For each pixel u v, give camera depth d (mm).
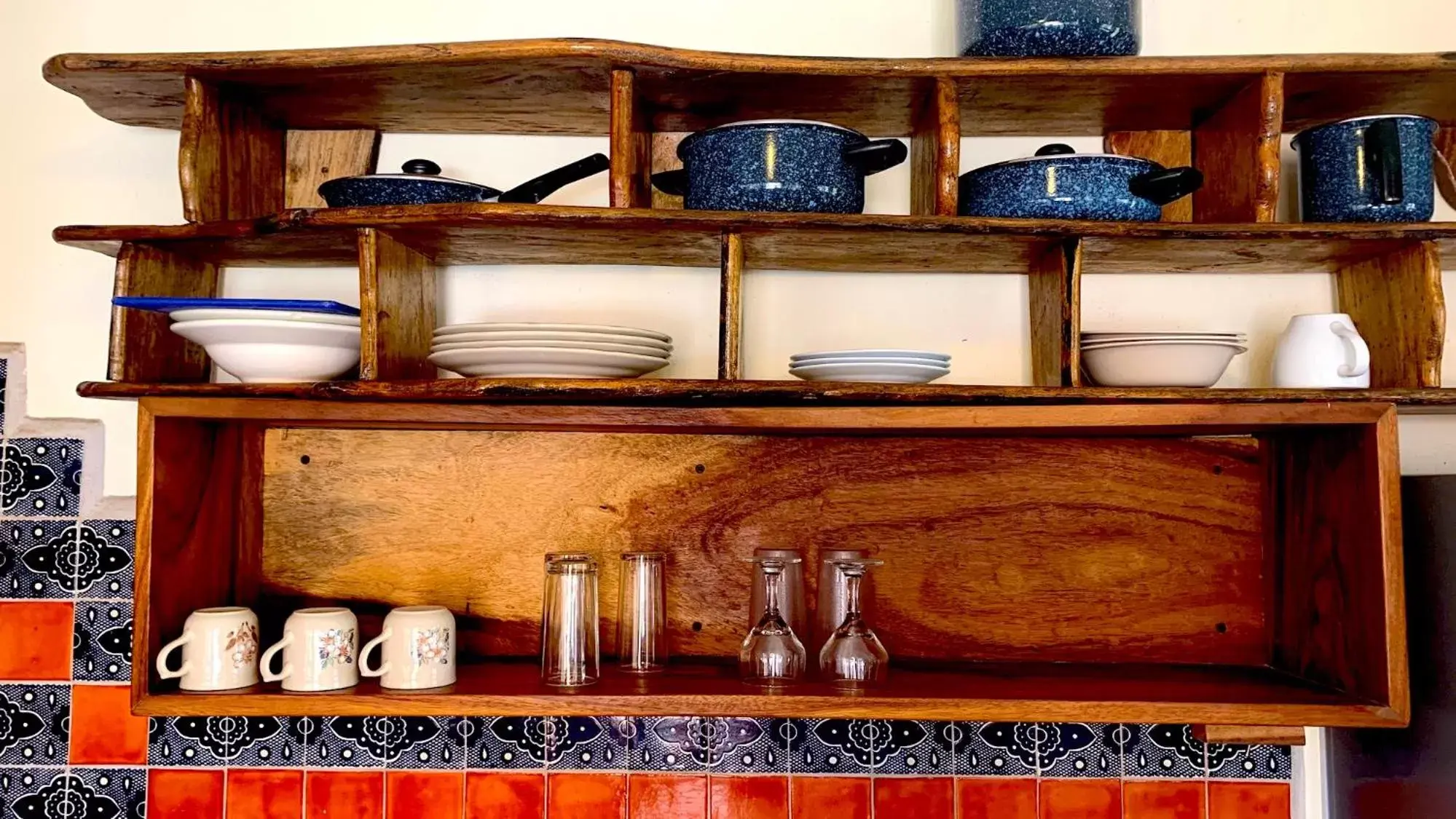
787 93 1265
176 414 1154
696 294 1413
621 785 1372
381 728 1377
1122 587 1363
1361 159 1187
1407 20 1423
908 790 1367
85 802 1370
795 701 1136
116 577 1386
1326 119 1359
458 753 1376
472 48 1163
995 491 1375
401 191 1197
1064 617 1362
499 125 1396
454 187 1217
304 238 1210
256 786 1372
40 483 1393
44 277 1412
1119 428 1215
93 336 1410
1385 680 1108
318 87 1253
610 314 1409
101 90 1261
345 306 1188
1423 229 1163
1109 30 1182
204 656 1169
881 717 1132
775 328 1405
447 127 1401
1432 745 1188
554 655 1221
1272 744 1330
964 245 1232
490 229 1186
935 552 1369
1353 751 1319
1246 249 1246
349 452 1369
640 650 1285
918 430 1211
